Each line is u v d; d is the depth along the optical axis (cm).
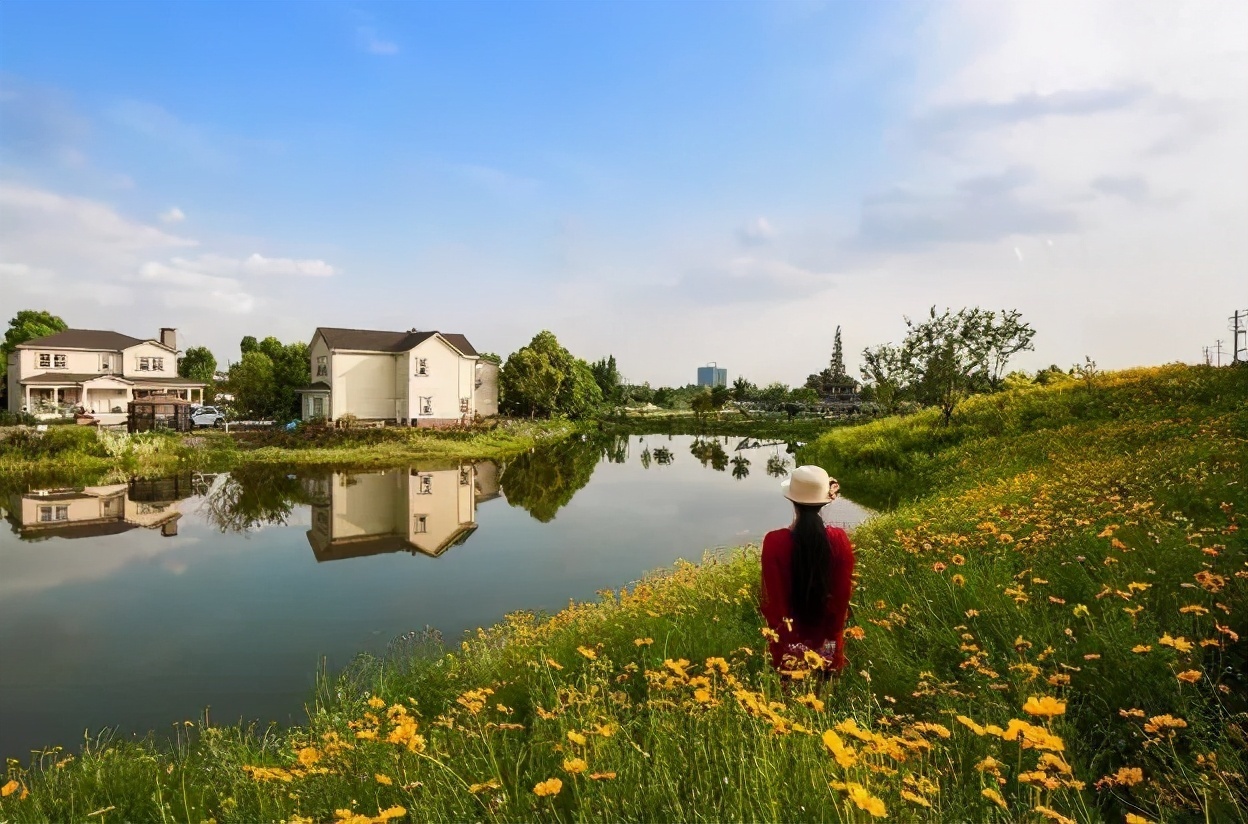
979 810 211
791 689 292
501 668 532
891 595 493
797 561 318
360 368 4181
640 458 3212
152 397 3731
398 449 3141
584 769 219
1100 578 420
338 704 594
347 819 203
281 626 842
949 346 1911
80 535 1415
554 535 1405
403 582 1051
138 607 928
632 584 1006
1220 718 244
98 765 441
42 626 849
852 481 1677
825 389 7106
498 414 5444
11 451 2395
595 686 330
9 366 4219
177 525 1522
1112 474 791
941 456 1598
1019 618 372
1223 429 1046
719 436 5044
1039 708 179
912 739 251
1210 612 323
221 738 492
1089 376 1995
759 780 212
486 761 287
